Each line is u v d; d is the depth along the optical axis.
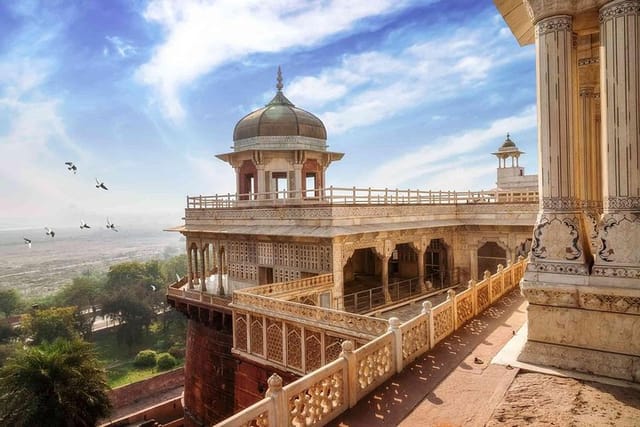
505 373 6.90
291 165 25.50
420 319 8.16
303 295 15.57
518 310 11.45
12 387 16.28
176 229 25.38
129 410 34.25
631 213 6.58
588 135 9.47
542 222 7.34
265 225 19.84
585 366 6.66
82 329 58.06
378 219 19.02
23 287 119.31
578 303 6.78
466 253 24.27
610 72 6.80
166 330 62.03
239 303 15.20
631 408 5.46
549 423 5.18
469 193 25.41
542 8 7.37
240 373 15.30
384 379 7.00
